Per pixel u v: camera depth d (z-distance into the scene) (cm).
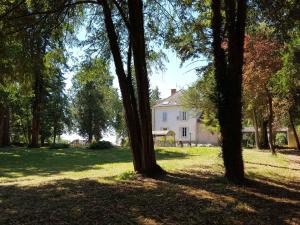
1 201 1127
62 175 1964
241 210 1113
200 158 2755
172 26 1834
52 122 6312
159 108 8150
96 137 7625
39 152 3650
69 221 934
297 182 1730
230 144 1516
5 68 1592
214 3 1481
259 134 5491
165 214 1032
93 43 1783
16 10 1494
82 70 1816
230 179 1511
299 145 5066
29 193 1247
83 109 7519
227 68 1496
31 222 916
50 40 1661
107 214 1002
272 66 2762
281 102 3753
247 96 3016
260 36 2569
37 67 1606
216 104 1534
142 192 1262
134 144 1614
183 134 7769
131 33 1516
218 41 1488
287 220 1049
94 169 2252
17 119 6406
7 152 3591
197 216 1033
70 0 1591
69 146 4581
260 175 1819
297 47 2480
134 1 1499
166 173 1620
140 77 1537
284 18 1662
